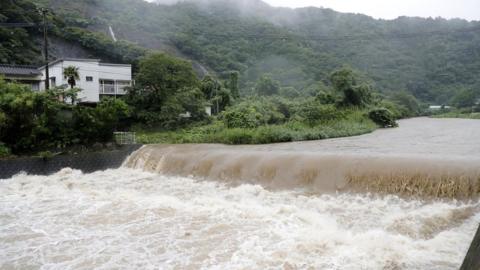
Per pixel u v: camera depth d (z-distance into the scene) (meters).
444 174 9.23
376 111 38.66
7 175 16.83
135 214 9.88
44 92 22.91
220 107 41.53
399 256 6.54
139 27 68.25
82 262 7.03
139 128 30.98
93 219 9.66
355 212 9.06
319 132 27.44
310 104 34.62
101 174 17.19
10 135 20.17
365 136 27.17
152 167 17.16
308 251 6.98
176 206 10.48
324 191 10.88
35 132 20.31
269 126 29.25
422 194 9.28
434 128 33.31
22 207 11.23
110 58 51.69
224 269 6.44
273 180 12.28
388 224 8.08
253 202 10.70
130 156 19.56
